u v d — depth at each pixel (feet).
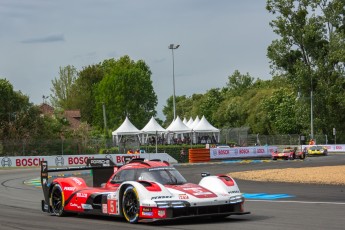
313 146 213.25
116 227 39.22
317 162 153.89
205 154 179.93
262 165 142.92
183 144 214.90
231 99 399.65
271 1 263.49
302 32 258.98
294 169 105.70
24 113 204.33
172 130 220.02
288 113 318.86
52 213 49.57
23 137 197.57
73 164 166.71
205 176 44.93
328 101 250.37
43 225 41.98
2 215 49.26
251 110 353.10
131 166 44.45
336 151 246.47
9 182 101.40
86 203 44.75
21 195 72.54
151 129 222.48
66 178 48.26
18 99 205.87
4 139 194.90
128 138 235.61
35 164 164.76
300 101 261.44
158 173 43.11
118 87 366.02
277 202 55.52
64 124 241.55
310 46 258.16
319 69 253.65
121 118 369.30
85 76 457.27
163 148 184.34
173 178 43.01
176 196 39.24
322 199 57.21
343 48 252.62
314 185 75.00
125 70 370.32
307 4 258.37
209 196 39.99
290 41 262.88
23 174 127.13
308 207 49.75
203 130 229.66
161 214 38.11
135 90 367.66
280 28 262.26
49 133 210.59
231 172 115.34
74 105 443.73
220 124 392.47
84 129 238.27
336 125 255.70
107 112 370.94
